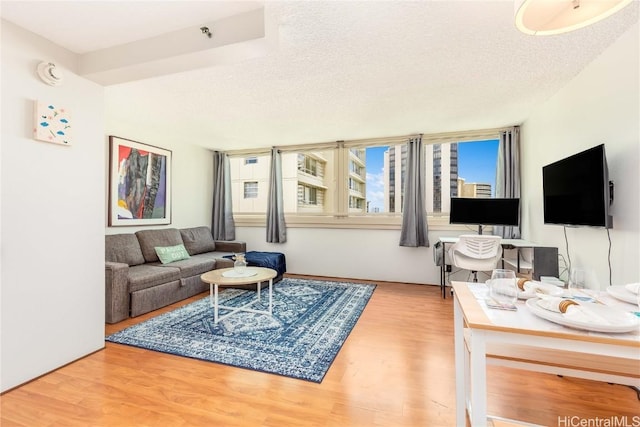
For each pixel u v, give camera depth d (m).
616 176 1.94
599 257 2.13
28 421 1.49
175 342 2.38
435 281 4.27
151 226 4.18
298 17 1.71
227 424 1.47
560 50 2.05
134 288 2.95
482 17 1.71
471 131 4.09
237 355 2.16
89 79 2.13
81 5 1.59
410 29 1.82
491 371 1.96
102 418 1.50
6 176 1.70
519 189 3.75
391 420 1.50
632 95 1.80
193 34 1.78
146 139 4.11
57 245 1.95
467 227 4.17
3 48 1.69
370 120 3.67
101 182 2.22
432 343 2.37
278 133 4.32
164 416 1.52
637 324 0.88
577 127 2.41
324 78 2.50
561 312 1.00
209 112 3.38
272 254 4.50
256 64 2.26
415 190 4.26
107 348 2.27
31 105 1.81
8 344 1.72
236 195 5.57
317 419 1.50
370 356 2.15
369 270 4.62
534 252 2.57
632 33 1.79
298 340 2.42
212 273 3.11
